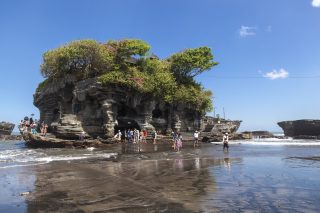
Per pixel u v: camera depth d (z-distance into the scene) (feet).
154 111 166.20
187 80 177.88
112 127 141.79
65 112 155.22
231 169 62.13
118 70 148.15
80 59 148.15
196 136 134.21
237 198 37.73
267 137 278.26
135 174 57.26
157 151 107.55
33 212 33.24
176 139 115.96
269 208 33.40
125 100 146.72
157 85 153.17
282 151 109.09
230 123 224.74
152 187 45.09
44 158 85.10
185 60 173.68
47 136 139.13
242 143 164.86
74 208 34.45
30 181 50.37
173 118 167.12
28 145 138.00
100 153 100.42
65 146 123.44
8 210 33.99
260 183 46.88
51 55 150.20
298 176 52.95
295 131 282.15
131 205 35.24
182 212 32.24
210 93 185.06
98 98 141.59
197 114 179.63
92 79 140.26
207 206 34.30
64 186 46.37
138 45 152.56
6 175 56.03
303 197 38.04
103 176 55.11
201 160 79.71
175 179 51.49
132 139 142.00
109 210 33.45
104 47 152.35
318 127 265.95
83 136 138.41
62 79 152.35
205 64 177.58
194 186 45.29
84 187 45.52
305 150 113.70
